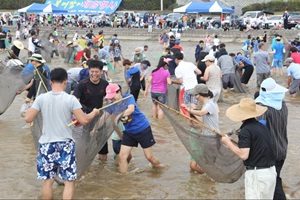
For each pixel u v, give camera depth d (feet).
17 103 45.57
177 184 24.91
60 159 20.18
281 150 21.09
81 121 20.59
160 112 39.73
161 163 28.19
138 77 41.93
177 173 26.58
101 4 191.42
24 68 36.76
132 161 28.66
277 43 66.59
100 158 28.60
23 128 36.09
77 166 24.07
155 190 24.06
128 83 41.73
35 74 33.68
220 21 155.43
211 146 23.07
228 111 19.76
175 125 24.04
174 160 28.94
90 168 27.12
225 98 50.62
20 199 22.84
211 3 146.00
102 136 25.00
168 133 35.55
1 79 36.78
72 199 22.70
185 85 37.04
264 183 18.98
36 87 34.40
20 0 232.32
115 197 23.16
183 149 31.35
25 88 36.35
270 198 19.38
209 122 24.82
